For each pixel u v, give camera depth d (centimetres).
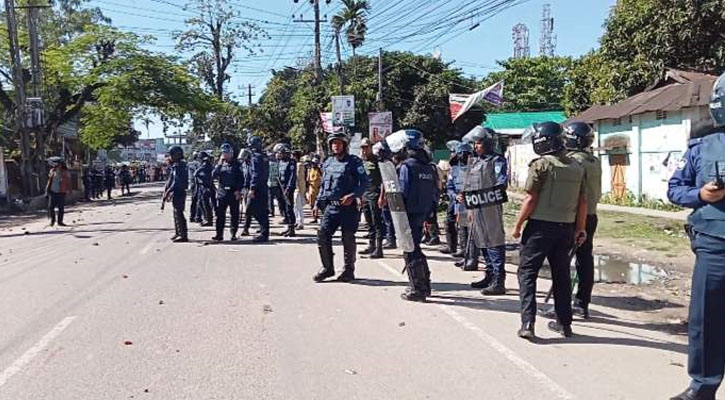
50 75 3666
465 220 1047
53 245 1437
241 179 1407
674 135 2156
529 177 626
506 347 616
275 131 5228
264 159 1395
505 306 787
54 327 695
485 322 709
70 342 639
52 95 3706
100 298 837
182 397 493
